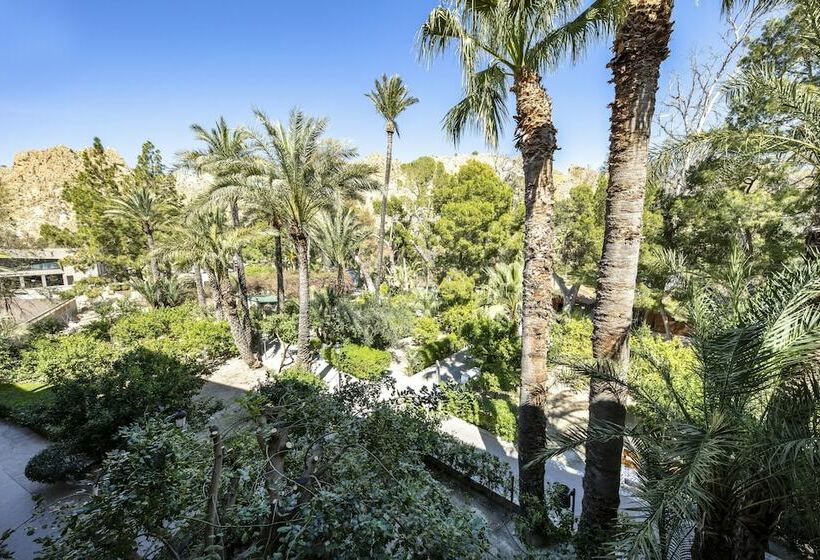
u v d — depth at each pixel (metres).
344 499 2.47
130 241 22.52
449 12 4.54
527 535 4.36
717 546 3.12
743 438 2.65
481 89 5.46
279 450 3.13
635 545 2.19
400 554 2.28
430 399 6.64
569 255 17.36
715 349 2.90
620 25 3.73
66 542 2.19
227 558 2.53
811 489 2.50
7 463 6.70
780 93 4.72
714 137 5.18
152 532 2.34
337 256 17.77
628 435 3.53
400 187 31.22
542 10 4.18
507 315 11.11
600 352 4.01
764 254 9.05
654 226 10.94
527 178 4.92
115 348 11.56
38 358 10.65
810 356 2.69
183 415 5.97
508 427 8.01
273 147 10.41
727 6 4.58
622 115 3.68
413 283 27.02
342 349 12.52
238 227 14.20
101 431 5.93
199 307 17.20
